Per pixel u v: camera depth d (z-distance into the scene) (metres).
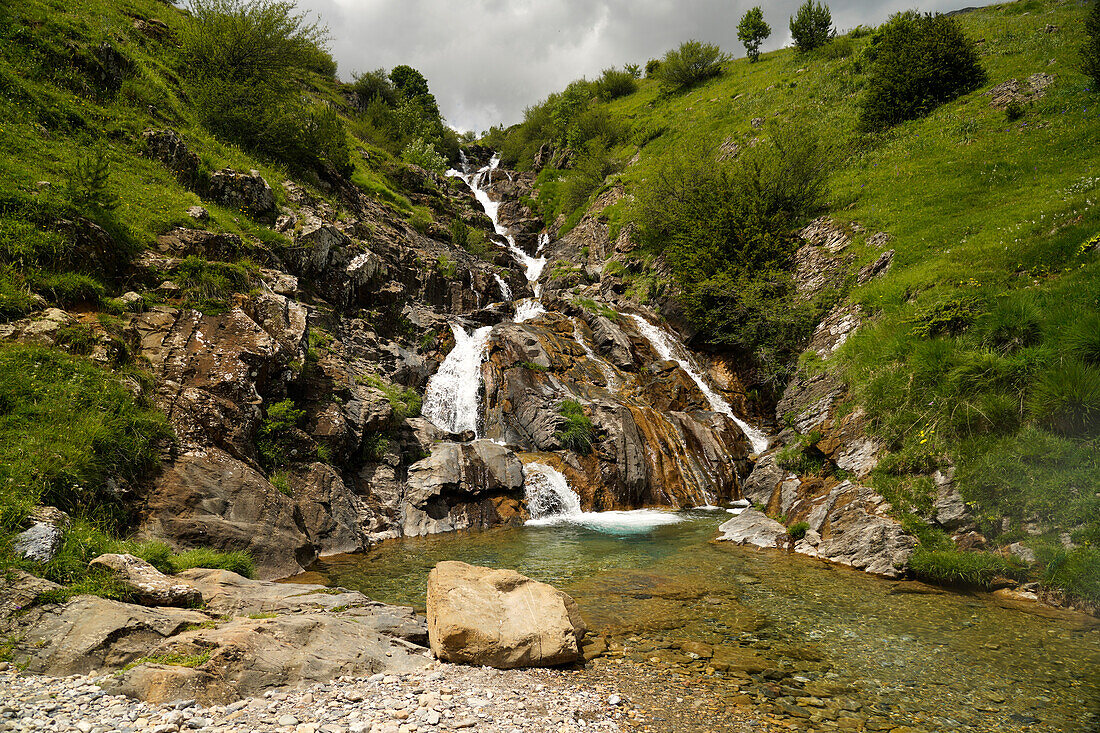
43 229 12.16
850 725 5.91
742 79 55.47
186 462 11.10
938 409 12.83
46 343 10.40
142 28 27.41
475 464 17.23
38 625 6.00
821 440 15.64
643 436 20.36
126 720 4.86
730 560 12.61
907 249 20.78
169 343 13.00
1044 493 10.27
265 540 11.29
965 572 10.38
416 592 10.31
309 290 20.78
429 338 23.83
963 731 5.82
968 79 30.41
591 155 52.66
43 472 8.26
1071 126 22.19
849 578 11.21
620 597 10.11
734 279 25.66
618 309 30.56
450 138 65.50
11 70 16.92
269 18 27.11
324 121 30.39
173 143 19.66
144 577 7.29
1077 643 7.96
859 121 33.44
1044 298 13.05
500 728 5.48
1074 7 34.62
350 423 16.14
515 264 40.78
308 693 5.92
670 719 5.98
